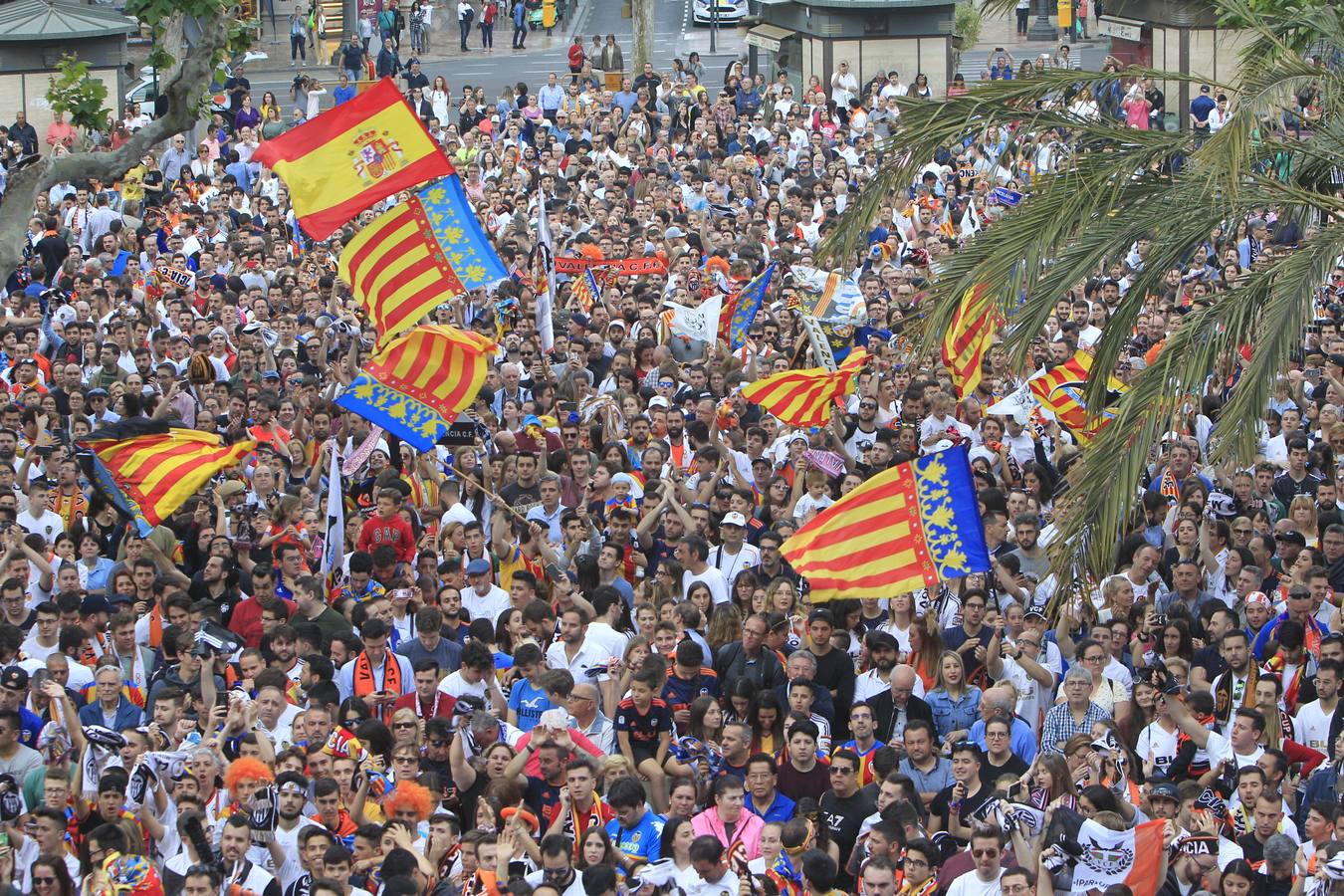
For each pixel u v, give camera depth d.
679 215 121.25
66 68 55.06
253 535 61.91
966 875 42.06
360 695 53.25
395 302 71.06
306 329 88.81
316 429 73.44
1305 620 53.75
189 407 79.38
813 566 52.81
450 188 71.12
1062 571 52.41
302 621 57.06
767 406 69.69
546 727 46.44
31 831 43.38
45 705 51.50
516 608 57.78
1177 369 52.19
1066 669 54.41
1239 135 50.50
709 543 63.41
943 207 117.50
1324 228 54.72
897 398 80.31
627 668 51.91
